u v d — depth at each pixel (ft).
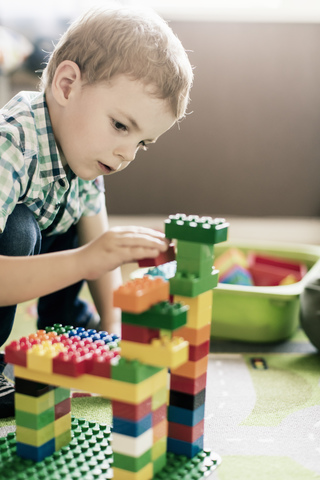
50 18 5.89
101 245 2.29
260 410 2.96
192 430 2.34
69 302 3.69
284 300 3.97
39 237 3.22
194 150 6.26
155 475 2.22
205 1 6.15
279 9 6.04
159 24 2.97
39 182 3.02
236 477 2.32
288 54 6.07
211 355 3.77
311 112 6.18
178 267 2.23
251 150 6.28
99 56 2.83
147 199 6.35
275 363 3.64
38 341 2.30
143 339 2.02
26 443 2.31
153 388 2.11
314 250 4.98
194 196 6.37
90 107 2.84
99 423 2.66
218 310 4.06
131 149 2.90
